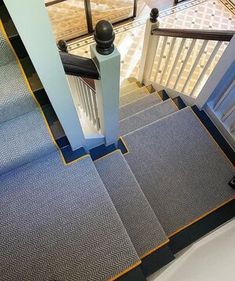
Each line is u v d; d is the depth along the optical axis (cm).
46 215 145
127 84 328
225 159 190
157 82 277
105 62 93
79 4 358
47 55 83
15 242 138
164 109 230
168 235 163
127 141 197
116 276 131
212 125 206
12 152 143
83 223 144
